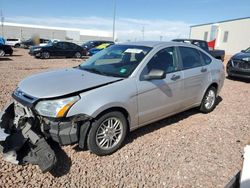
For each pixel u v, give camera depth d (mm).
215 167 3562
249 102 7012
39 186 2988
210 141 4355
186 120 5281
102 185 3078
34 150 3234
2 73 10008
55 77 3932
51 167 3014
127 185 3105
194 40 14016
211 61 5668
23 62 15391
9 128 3570
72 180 3131
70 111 3248
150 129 4707
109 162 3551
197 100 5312
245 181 2348
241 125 5160
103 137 3637
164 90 4344
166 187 3109
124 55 4457
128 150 3891
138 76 3979
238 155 3910
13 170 3238
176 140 4320
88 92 3449
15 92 3746
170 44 4758
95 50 22609
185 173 3396
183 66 4832
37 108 3326
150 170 3422
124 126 3846
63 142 3293
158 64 4336
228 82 10180
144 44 4660
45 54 19344
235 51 35750
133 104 3867
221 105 6547
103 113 3549
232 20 35875
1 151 3295
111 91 3605
